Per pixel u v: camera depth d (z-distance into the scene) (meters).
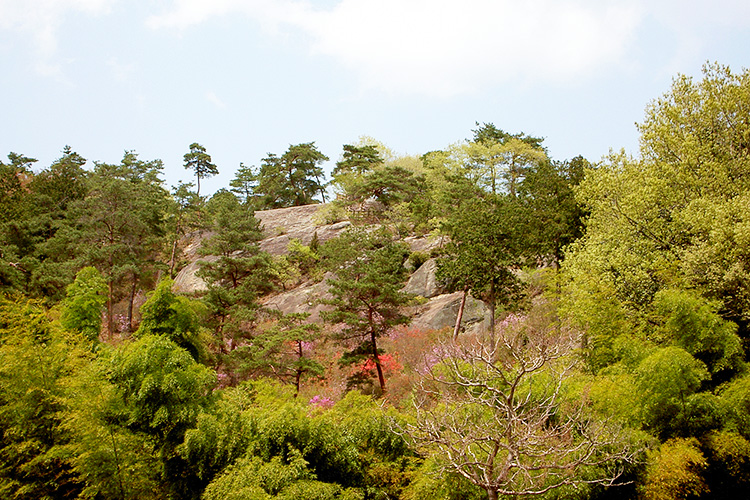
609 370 12.29
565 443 7.64
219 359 20.64
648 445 9.89
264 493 8.32
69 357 11.13
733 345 11.12
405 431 8.80
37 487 9.89
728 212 14.09
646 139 18.33
